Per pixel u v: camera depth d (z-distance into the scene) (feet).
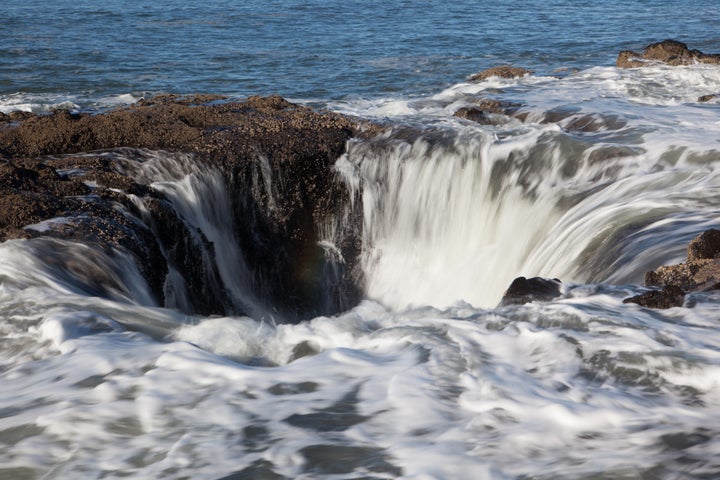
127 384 17.31
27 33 98.27
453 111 54.75
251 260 42.32
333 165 44.06
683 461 13.12
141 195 36.76
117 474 13.83
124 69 77.56
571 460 13.29
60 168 37.96
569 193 39.96
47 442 14.99
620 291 22.24
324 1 137.08
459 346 18.19
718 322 19.02
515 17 115.34
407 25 107.55
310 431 14.79
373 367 17.48
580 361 17.10
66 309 22.91
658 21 110.73
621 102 53.57
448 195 43.45
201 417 15.62
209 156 41.22
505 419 14.76
